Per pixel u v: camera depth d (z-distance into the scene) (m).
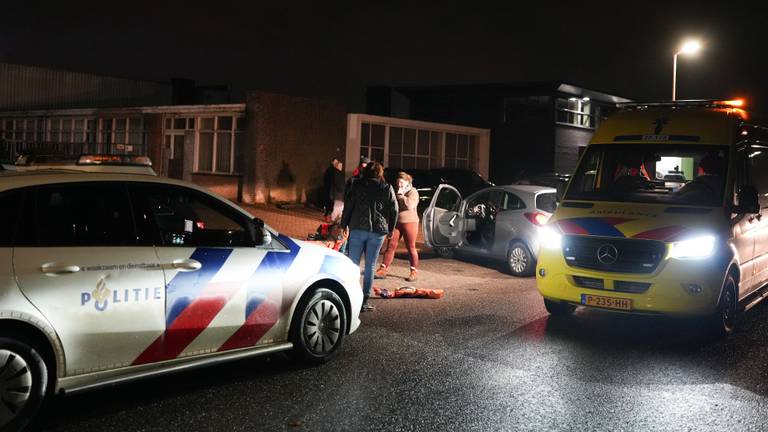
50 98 36.56
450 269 12.33
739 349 7.11
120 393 5.38
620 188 8.36
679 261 7.20
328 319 6.28
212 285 5.34
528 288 10.54
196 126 24.66
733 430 4.88
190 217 6.03
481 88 36.69
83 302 4.63
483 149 31.92
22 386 4.41
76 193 4.82
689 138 8.35
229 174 23.14
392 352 6.71
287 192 23.25
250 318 5.61
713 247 7.27
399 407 5.18
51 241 4.59
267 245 5.81
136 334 4.91
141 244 5.01
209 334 5.35
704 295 7.15
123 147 26.95
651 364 6.49
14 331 4.39
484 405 5.26
